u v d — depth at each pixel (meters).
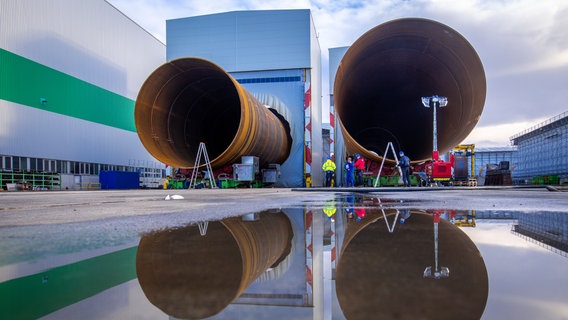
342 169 25.98
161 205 3.93
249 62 28.56
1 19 23.16
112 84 33.22
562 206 3.30
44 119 25.91
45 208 3.58
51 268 0.85
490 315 0.46
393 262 0.88
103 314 0.50
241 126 17.03
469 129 14.92
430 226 1.72
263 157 22.69
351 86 17.80
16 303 0.56
